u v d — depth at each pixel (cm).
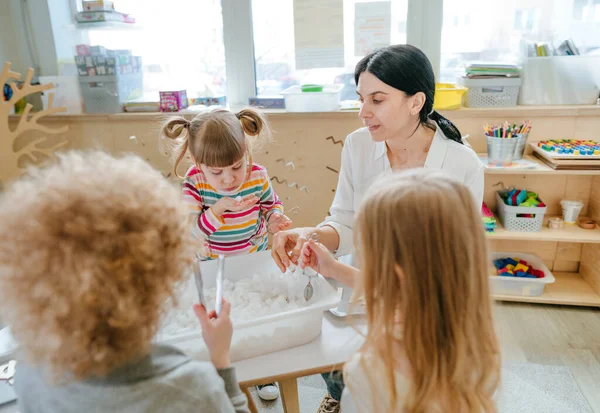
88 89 244
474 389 72
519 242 251
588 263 239
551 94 227
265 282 119
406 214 70
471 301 72
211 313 79
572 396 174
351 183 158
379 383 73
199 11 245
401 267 71
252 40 245
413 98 135
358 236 77
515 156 217
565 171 203
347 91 249
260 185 156
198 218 147
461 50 237
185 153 151
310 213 253
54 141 250
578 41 227
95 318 54
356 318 110
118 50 250
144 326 58
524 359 193
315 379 188
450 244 69
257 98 243
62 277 52
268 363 97
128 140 246
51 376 57
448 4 229
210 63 254
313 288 112
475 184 144
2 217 55
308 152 241
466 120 230
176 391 60
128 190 58
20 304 54
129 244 55
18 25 246
